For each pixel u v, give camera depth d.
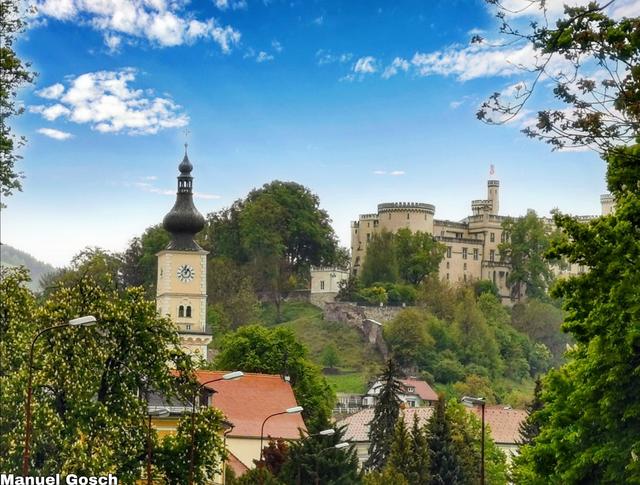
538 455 72.88
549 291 61.88
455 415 147.75
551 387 75.00
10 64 70.75
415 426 126.88
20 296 77.38
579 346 75.88
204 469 79.44
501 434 172.38
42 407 69.38
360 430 172.50
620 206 59.78
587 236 59.72
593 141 44.06
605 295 60.62
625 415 63.53
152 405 96.62
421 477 121.88
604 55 44.31
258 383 138.12
